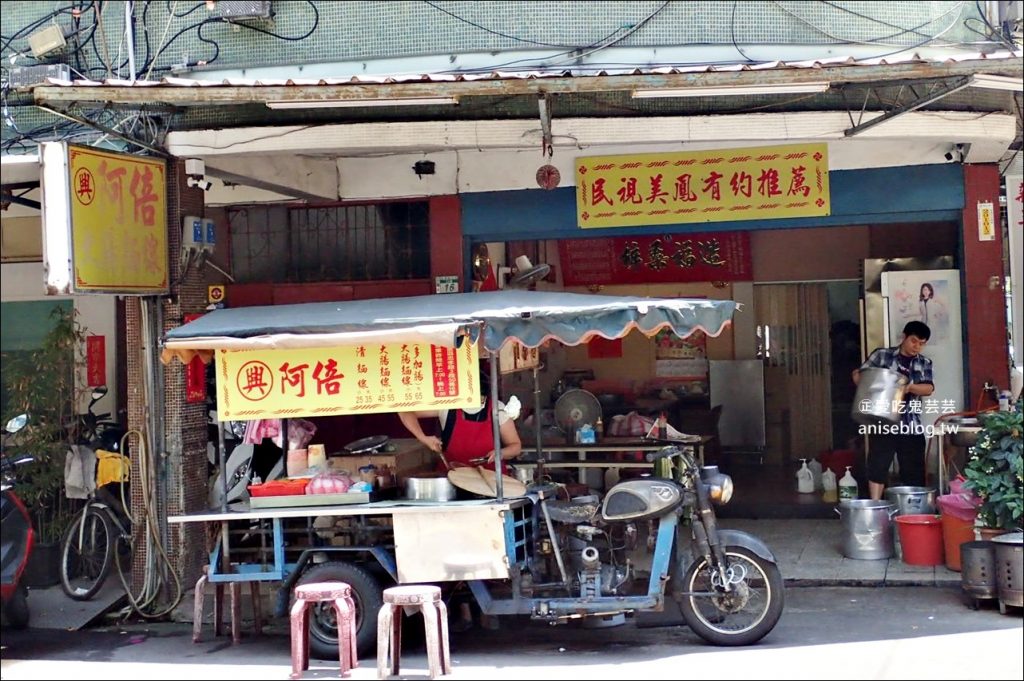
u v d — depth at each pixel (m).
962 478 8.47
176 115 8.39
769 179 9.08
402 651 6.82
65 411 9.57
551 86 6.83
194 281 8.51
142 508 8.26
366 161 9.70
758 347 12.53
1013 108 8.67
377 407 6.51
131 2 8.87
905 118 8.24
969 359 9.07
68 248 7.12
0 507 7.39
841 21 8.52
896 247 12.09
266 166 8.90
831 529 9.64
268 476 8.08
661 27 8.50
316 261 10.02
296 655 6.17
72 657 7.00
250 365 6.66
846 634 6.75
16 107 9.05
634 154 9.24
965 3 8.77
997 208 8.95
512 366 7.16
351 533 6.77
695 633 6.67
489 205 9.51
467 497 6.60
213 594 8.20
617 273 11.48
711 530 6.48
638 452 9.46
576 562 6.61
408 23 8.70
